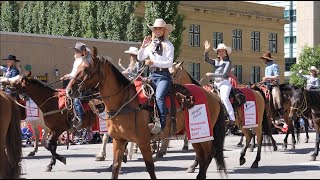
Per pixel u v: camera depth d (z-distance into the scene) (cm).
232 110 1427
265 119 1562
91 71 1056
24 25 3850
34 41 2828
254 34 5341
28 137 2158
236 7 5250
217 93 1434
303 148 2030
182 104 1153
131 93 1081
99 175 1290
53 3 3984
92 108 1361
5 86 1416
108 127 1080
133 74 1455
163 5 3822
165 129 1125
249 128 1509
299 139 2281
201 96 1191
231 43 5200
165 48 1121
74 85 1060
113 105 1067
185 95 1159
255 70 5356
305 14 4678
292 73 3931
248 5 5325
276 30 5409
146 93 1090
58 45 2927
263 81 1952
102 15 3941
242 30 5272
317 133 1656
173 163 1548
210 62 1433
